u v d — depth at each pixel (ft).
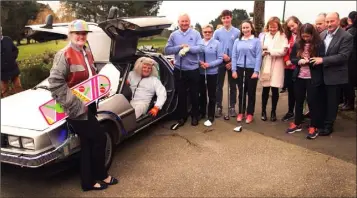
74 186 12.35
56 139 11.31
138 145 16.06
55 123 10.90
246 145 16.02
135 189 12.17
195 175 13.20
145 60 17.04
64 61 10.36
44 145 11.05
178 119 19.10
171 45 17.56
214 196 11.76
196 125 18.63
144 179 12.87
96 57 16.02
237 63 18.67
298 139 16.76
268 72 18.52
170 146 15.92
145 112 16.46
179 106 18.56
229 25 19.76
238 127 17.87
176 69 17.81
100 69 15.53
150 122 16.67
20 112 12.21
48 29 14.38
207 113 20.18
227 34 19.81
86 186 11.93
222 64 19.92
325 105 17.25
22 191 11.93
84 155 11.68
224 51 19.88
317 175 13.21
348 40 15.58
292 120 19.57
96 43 15.93
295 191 12.10
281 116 20.51
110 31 15.55
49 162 11.02
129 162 14.28
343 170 13.58
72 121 10.95
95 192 11.96
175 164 14.12
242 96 19.08
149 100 16.88
